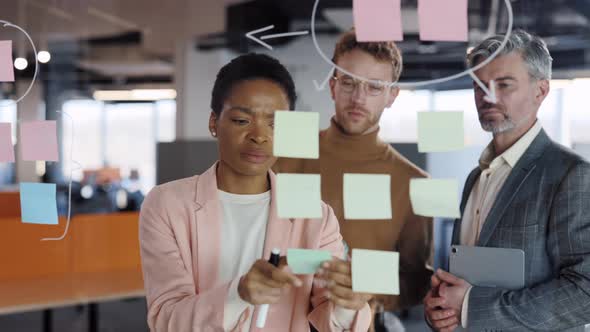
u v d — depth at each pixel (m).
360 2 0.95
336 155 1.68
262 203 1.18
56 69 8.72
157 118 11.87
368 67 1.64
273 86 1.13
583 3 3.50
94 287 2.59
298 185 0.96
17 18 6.10
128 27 6.34
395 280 0.91
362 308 1.00
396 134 1.86
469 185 1.46
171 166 3.30
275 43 3.72
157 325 1.03
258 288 0.90
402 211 1.68
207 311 0.96
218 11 5.16
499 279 1.29
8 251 2.73
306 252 0.97
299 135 0.94
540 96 1.34
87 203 7.64
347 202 0.95
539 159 1.32
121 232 3.05
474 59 1.36
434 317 1.33
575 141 1.75
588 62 3.59
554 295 1.21
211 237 1.12
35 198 1.14
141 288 2.59
